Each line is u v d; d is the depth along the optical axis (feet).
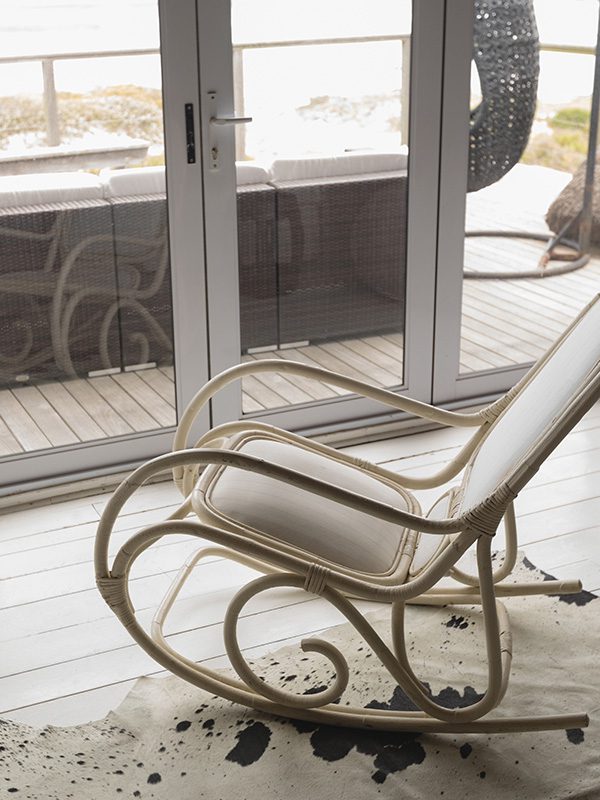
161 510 10.06
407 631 8.23
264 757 6.95
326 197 10.78
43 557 9.29
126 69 9.61
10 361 10.00
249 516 7.09
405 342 11.69
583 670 7.73
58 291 9.96
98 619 8.45
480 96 11.14
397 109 10.83
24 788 6.66
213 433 8.41
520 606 8.52
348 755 6.95
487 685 7.22
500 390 12.42
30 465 10.27
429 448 11.37
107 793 6.66
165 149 9.95
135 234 10.09
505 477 6.33
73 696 7.57
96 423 10.48
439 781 6.73
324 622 8.42
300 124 10.43
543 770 6.81
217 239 10.39
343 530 7.20
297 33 10.14
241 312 10.78
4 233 9.61
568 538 9.50
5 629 8.30
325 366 11.39
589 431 11.65
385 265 11.33
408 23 10.60
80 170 9.72
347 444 11.46
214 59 9.86
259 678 7.14
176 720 7.30
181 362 10.61
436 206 11.32
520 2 11.01
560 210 11.98
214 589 8.84
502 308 12.09
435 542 7.25
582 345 6.73
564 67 11.46
